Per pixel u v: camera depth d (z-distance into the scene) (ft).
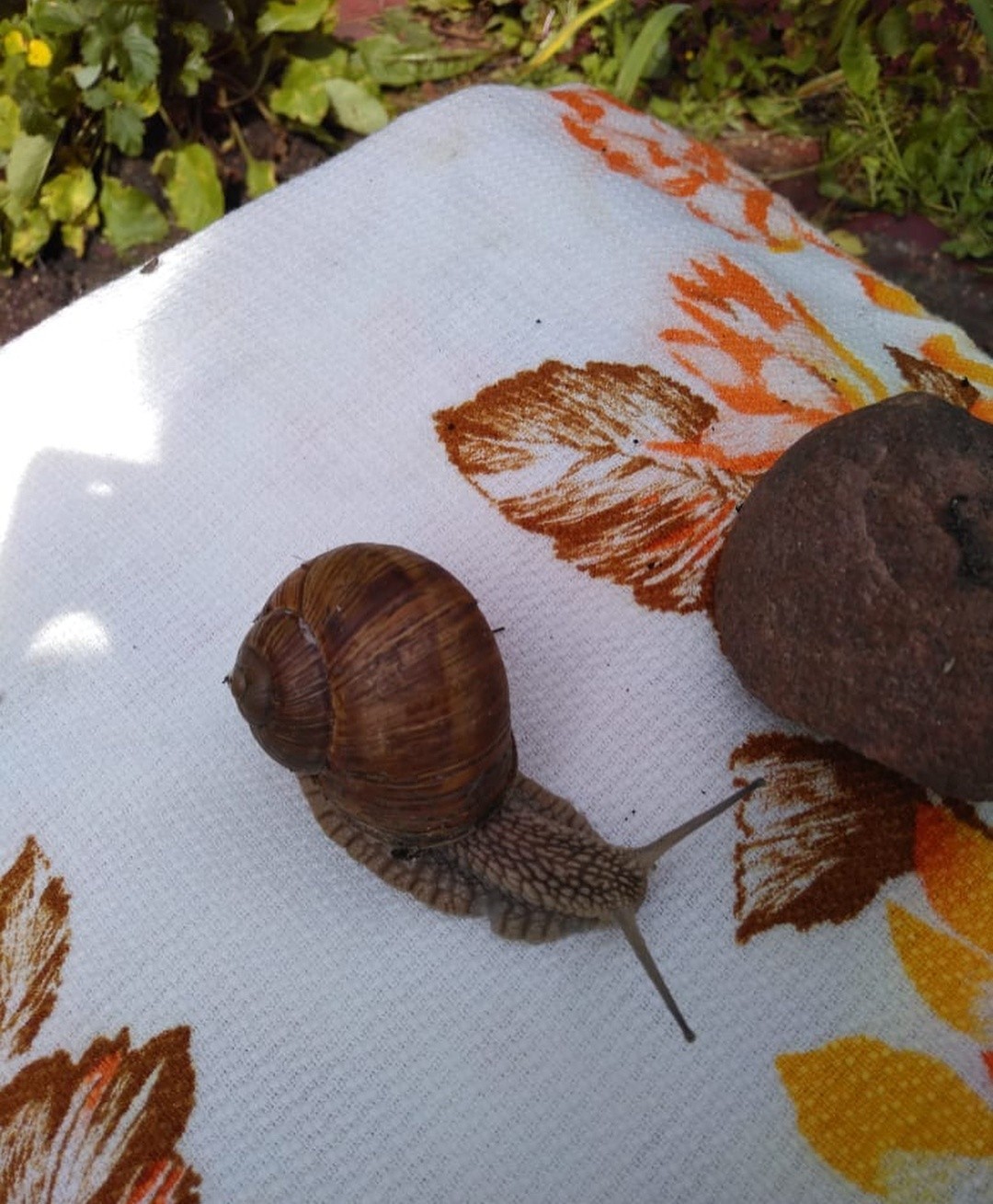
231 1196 0.44
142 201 0.82
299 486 0.56
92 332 0.59
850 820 0.51
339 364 0.59
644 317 0.60
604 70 0.89
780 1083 0.46
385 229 0.62
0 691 0.52
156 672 0.53
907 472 0.45
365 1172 0.45
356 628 0.44
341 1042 0.46
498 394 0.58
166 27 0.78
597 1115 0.45
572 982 0.47
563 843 0.48
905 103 0.89
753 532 0.49
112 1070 0.46
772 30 0.89
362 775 0.45
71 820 0.50
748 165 0.90
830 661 0.46
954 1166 0.45
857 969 0.48
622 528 0.56
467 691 0.45
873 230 0.87
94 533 0.55
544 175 0.63
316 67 0.85
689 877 0.50
